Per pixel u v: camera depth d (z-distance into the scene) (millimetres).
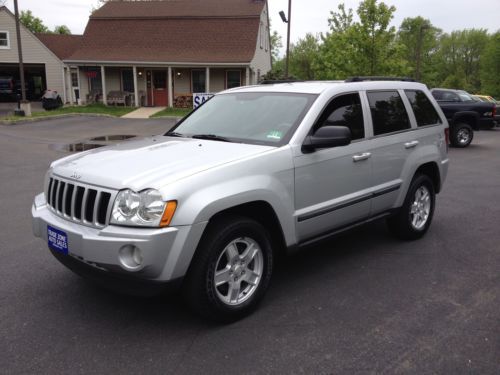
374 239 5574
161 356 3121
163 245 3066
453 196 8023
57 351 3172
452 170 10867
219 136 4258
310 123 4055
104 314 3689
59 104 27953
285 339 3340
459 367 3002
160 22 30875
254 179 3547
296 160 3867
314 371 2961
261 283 3713
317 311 3758
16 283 4238
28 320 3582
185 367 3002
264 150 3754
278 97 4477
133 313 3709
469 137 15867
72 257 3391
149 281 3148
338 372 2951
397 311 3760
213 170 3355
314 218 4070
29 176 9164
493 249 5262
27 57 33938
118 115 25172
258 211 3822
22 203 7105
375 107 4828
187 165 3395
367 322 3580
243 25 29906
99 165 3541
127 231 3070
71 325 3518
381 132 4809
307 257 4969
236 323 3566
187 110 27172
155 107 29000
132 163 3527
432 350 3193
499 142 17609
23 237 5508
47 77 34594
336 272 4559
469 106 15664
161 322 3574
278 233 3869
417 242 5477
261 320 3611
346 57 24422
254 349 3211
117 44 30203
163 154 3721
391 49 23938
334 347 3234
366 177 4598
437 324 3549
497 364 3039
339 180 4289
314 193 4066
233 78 29391
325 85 4488
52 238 3518
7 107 30031
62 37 37250
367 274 4508
